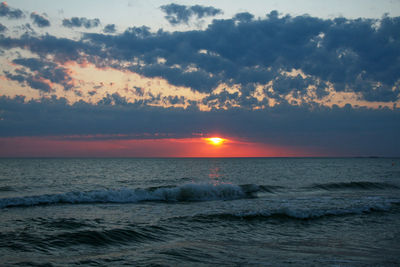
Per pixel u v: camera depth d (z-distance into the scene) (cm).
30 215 1462
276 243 1046
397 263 839
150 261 801
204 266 776
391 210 1700
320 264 804
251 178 4488
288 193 2589
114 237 1046
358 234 1197
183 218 1388
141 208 1762
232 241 1065
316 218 1467
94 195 2028
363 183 3203
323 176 4981
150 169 7425
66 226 1202
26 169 6862
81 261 793
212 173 5834
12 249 873
